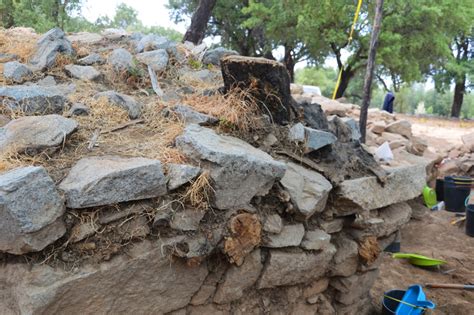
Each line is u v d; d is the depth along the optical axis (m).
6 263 1.87
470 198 7.82
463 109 39.44
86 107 2.83
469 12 14.59
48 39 4.00
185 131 2.49
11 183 1.72
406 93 37.00
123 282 2.04
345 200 2.92
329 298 3.21
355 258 3.10
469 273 4.68
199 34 7.86
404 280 4.42
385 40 13.55
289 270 2.67
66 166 2.17
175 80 3.87
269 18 15.36
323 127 3.26
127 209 2.05
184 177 2.16
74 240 1.92
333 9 13.46
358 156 3.34
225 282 2.43
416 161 4.36
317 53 16.53
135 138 2.60
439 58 16.62
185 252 2.15
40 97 2.75
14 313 1.86
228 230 2.29
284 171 2.46
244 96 2.93
